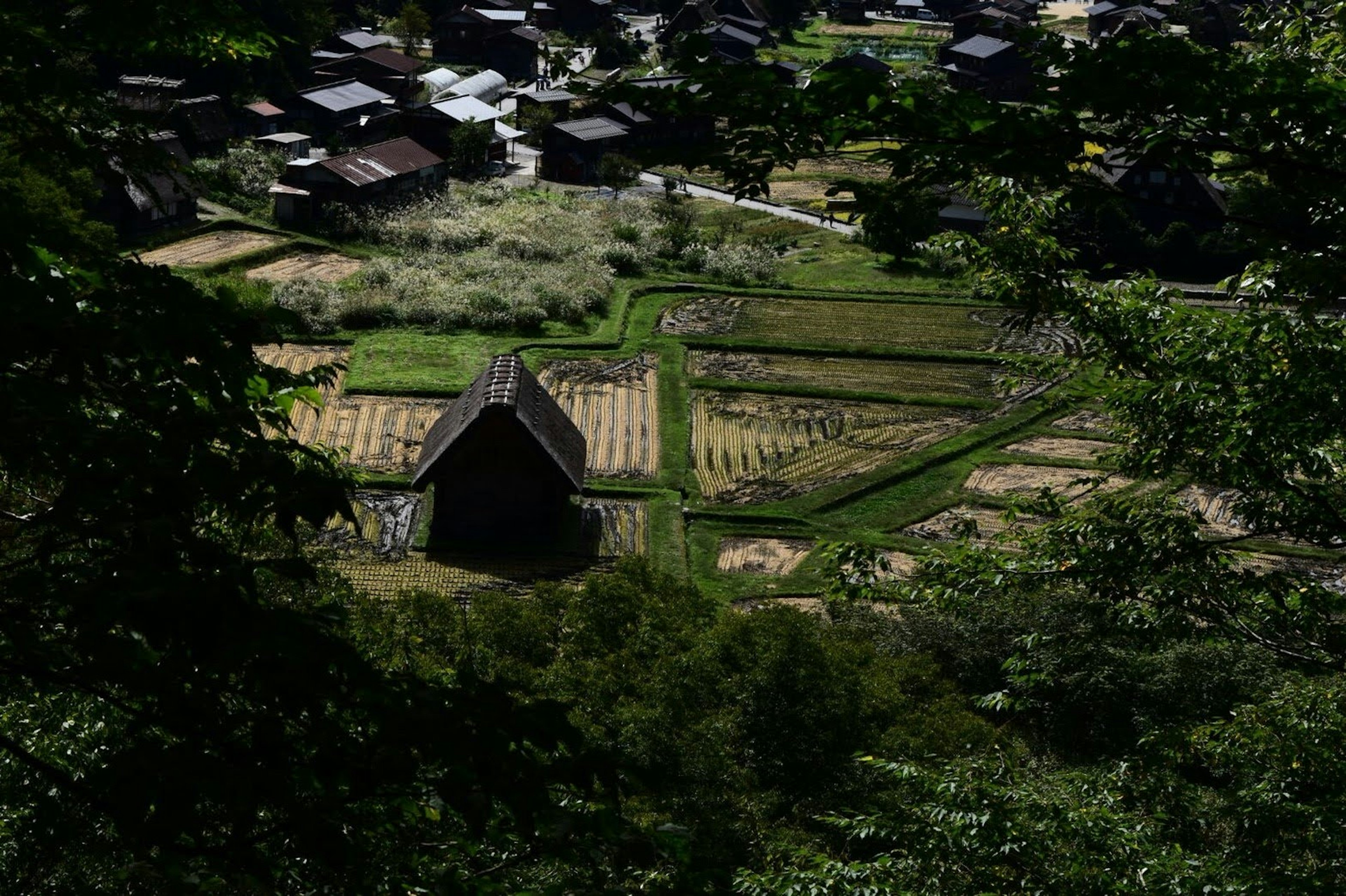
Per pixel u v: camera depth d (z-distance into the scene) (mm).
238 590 5480
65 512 5848
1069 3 160375
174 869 5414
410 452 43844
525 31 117125
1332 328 11820
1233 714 13883
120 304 7082
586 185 85562
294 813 5547
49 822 6664
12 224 7062
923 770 13586
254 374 7402
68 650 6086
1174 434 13008
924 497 43156
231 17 10469
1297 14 12828
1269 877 11938
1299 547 39562
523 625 23328
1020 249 14242
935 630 29141
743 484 43688
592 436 46344
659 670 20906
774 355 55250
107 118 9938
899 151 7332
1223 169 7594
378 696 5695
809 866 13344
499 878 7621
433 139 85688
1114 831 12555
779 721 19875
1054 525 13875
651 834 5840
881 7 157125
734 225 75500
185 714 5582
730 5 130375
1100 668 27078
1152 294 14211
